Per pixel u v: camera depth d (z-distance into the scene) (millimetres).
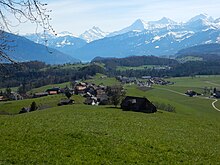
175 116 71750
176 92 198375
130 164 20625
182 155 24625
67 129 30891
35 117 46688
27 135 27109
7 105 130875
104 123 42125
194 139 35250
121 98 99312
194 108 139500
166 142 29219
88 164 19828
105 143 25641
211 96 185000
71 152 22297
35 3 9586
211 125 56344
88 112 61781
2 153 21031
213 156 25625
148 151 24625
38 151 22047
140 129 38719
